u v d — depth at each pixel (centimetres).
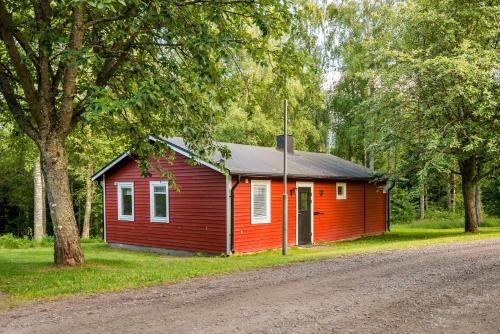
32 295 750
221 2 1024
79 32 920
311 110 3203
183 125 959
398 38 1947
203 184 1591
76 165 2767
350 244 1806
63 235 1054
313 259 1134
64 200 1049
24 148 1450
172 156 1179
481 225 2592
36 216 2362
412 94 1762
